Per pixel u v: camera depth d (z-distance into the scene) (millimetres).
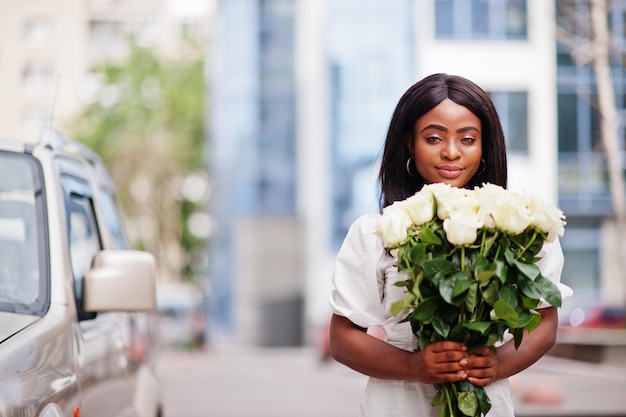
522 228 3123
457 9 31266
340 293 3336
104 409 4680
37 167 4766
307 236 38812
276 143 39281
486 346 3154
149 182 52719
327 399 16656
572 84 30859
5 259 4406
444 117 3449
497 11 31125
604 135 24469
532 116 30844
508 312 3068
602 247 30969
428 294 3145
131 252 4488
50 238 4508
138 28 57031
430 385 3320
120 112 52625
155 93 53312
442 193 3162
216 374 23984
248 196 39812
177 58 54781
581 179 30797
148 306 4402
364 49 35781
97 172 6133
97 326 4773
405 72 35500
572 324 24562
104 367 4730
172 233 53562
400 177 3600
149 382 5668
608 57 24312
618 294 30859
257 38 39219
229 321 42344
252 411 14531
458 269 3113
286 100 39125
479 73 31109
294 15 38969
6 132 53000
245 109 39688
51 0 54312
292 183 39219
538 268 3137
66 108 52906
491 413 3299
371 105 35969
